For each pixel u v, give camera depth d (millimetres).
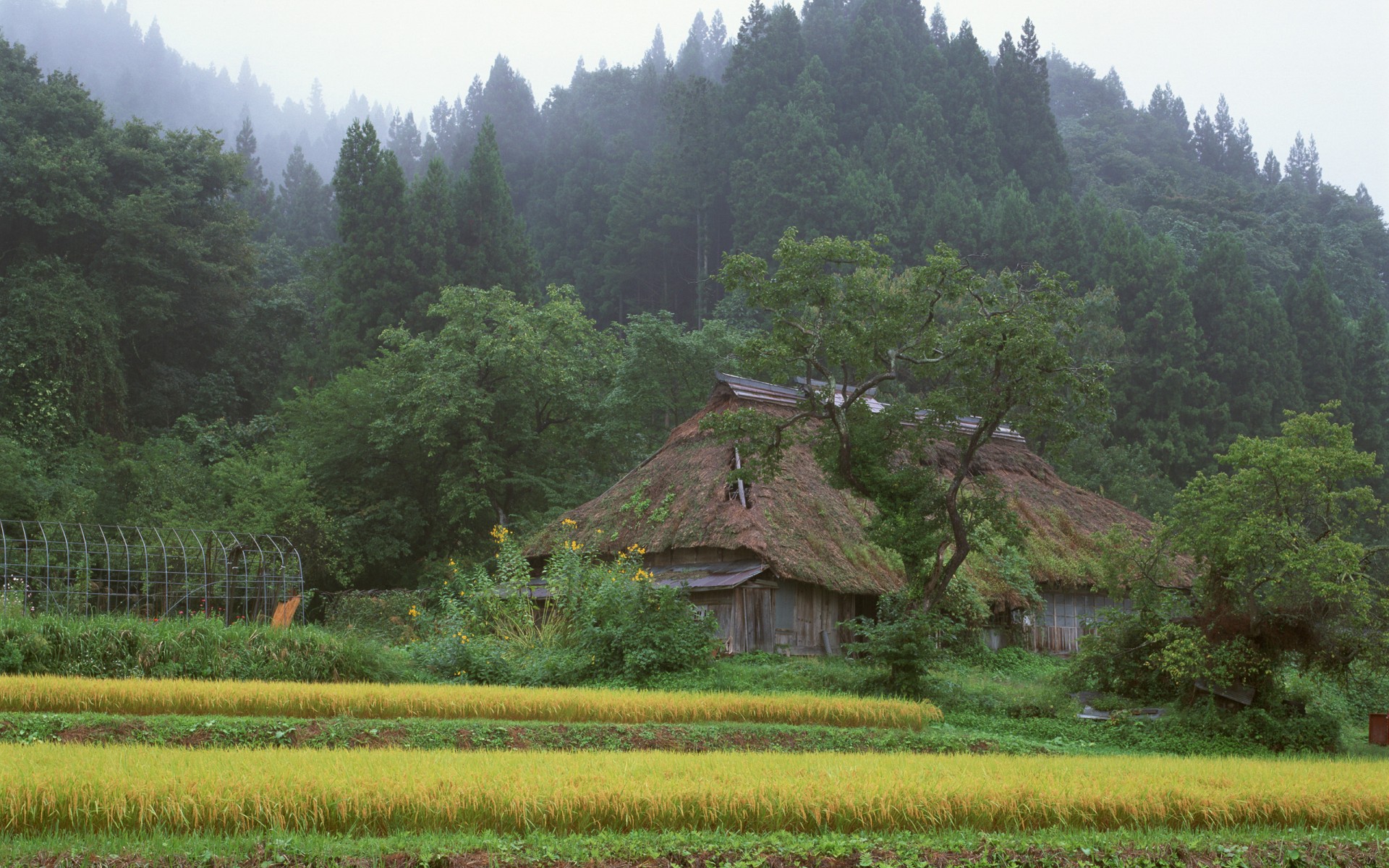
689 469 28125
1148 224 100062
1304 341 72500
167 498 36906
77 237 48531
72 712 13383
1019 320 19922
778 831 9070
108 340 45719
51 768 9000
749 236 71125
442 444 37844
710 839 8719
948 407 20203
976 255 65562
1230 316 67750
